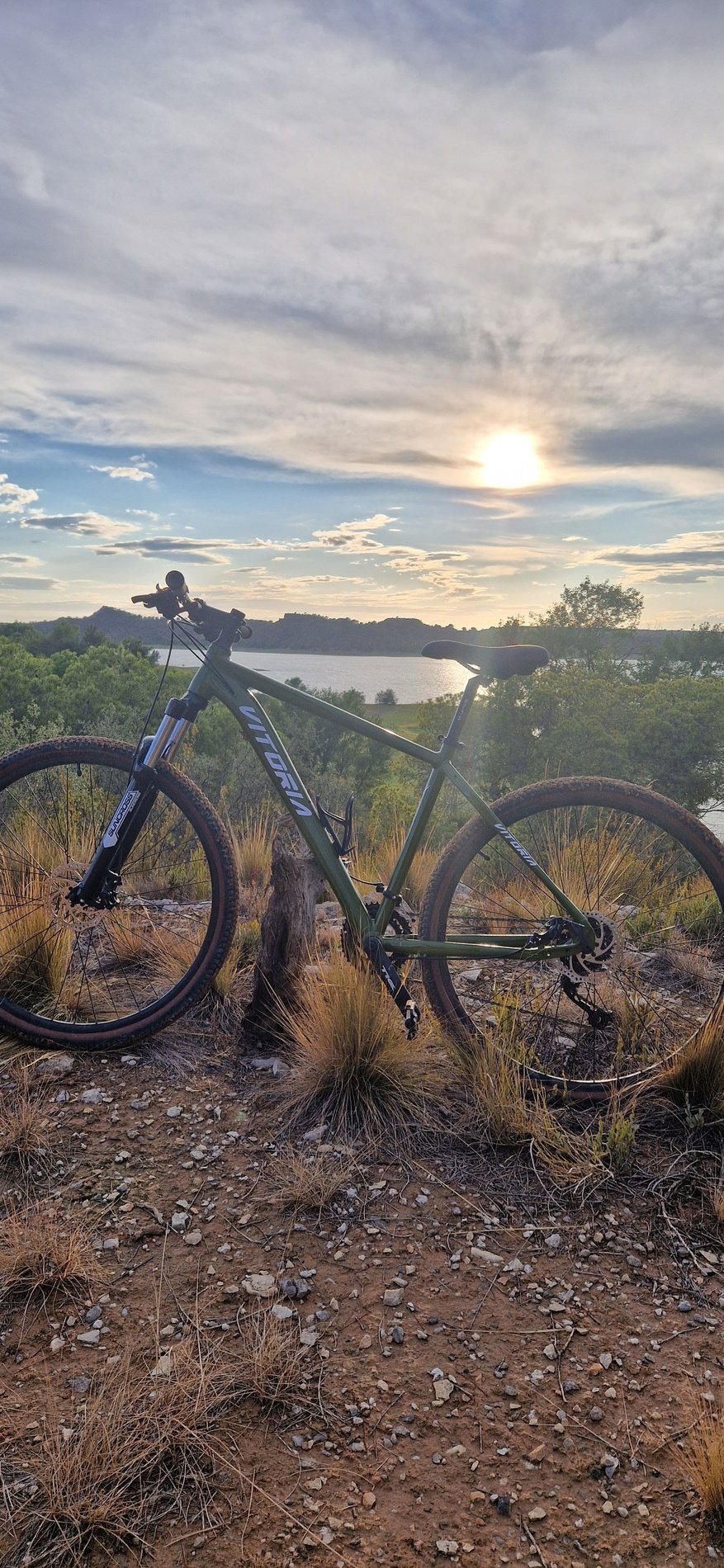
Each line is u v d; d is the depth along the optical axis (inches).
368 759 1198.9
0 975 113.0
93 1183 83.3
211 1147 89.7
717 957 134.3
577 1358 66.1
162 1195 82.3
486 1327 68.8
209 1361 63.7
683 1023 111.5
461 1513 54.1
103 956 128.8
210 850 105.0
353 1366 64.8
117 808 103.8
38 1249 72.4
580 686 787.4
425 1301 71.1
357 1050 96.1
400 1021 101.3
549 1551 51.9
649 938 127.8
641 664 1133.7
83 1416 59.0
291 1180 84.0
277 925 109.2
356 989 98.9
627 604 1126.4
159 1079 101.6
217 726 901.2
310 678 5324.8
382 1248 76.8
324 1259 75.3
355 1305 70.5
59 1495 53.2
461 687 104.2
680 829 101.9
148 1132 91.7
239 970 129.4
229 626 103.8
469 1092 98.7
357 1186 84.7
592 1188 85.0
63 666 1608.0
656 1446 59.1
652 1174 87.2
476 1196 84.3
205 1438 58.5
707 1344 67.7
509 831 101.3
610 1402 62.3
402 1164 88.3
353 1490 55.5
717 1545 52.5
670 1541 52.7
